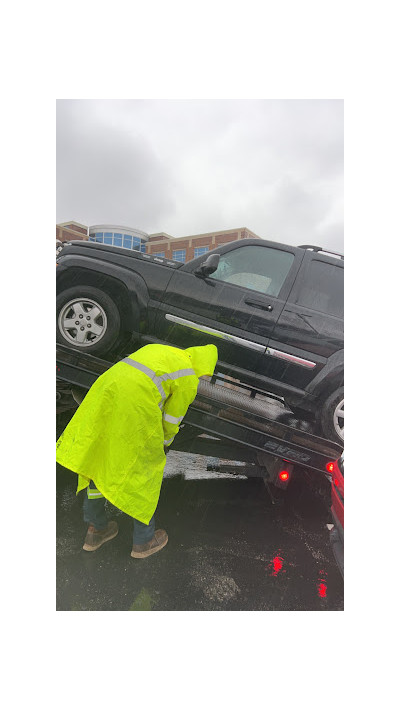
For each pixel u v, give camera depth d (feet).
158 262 8.84
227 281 8.86
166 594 6.98
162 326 8.81
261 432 8.44
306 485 8.91
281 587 7.20
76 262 8.61
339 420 8.57
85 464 6.72
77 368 8.52
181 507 8.93
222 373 8.85
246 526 8.41
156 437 6.71
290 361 8.68
